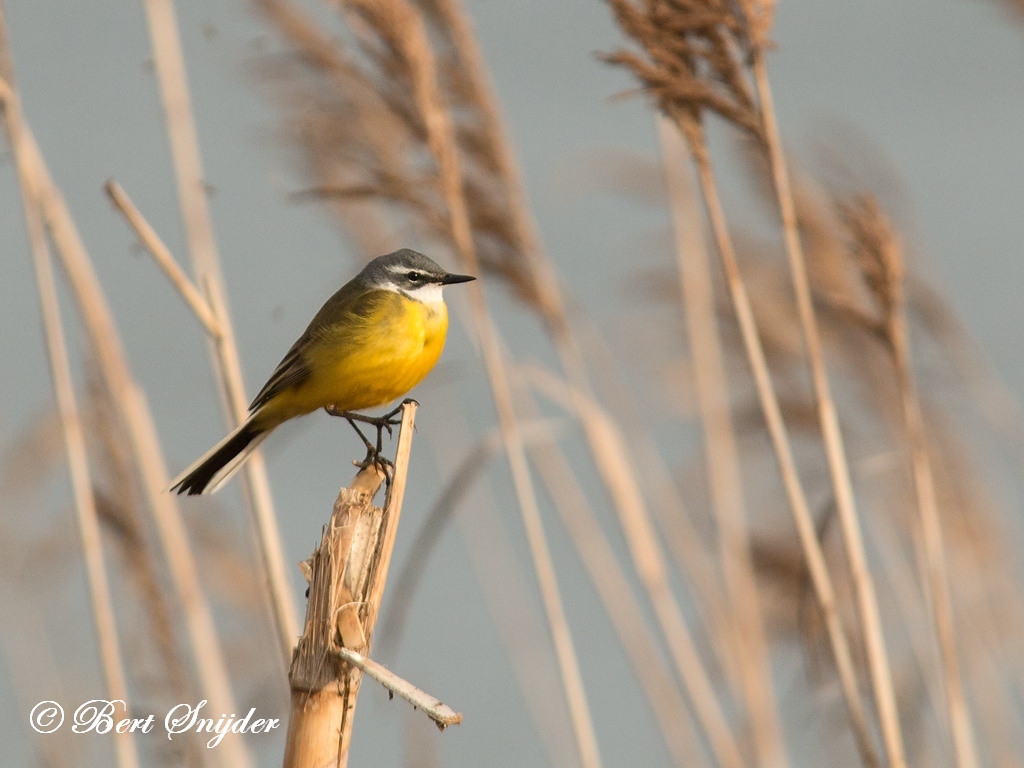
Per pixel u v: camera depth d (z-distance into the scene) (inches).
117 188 366.6
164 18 448.8
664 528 520.4
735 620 498.0
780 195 390.3
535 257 480.1
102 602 398.9
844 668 390.3
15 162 409.4
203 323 376.5
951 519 495.5
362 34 438.0
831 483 388.2
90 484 406.6
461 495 440.5
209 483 370.9
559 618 444.8
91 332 433.1
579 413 481.1
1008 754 491.5
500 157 466.6
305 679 233.0
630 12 384.8
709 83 387.5
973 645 496.1
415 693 221.9
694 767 481.1
